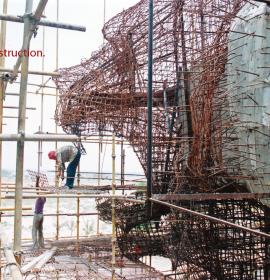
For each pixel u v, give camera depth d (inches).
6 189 458.9
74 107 536.1
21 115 186.7
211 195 271.1
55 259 462.9
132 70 447.2
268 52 291.7
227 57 327.0
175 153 391.2
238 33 318.0
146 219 422.6
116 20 480.4
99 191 441.4
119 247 488.7
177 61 390.6
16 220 185.2
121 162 556.1
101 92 490.0
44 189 452.1
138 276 414.3
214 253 334.3
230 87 320.8
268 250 337.7
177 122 402.9
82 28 203.2
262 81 292.4
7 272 169.2
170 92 429.4
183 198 264.1
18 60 215.9
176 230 368.5
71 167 506.9
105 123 493.7
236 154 316.2
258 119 293.9
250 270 332.8
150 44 248.1
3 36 318.0
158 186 398.6
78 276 384.8
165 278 386.6
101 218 535.2
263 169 294.4
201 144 327.3
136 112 446.6
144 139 430.6
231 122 313.7
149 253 461.4
